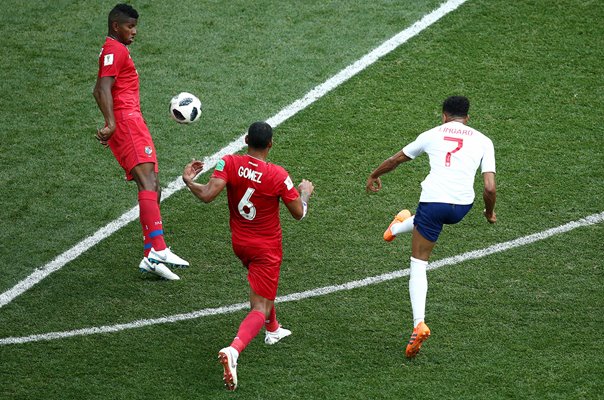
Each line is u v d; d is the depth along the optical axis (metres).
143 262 30.52
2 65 44.06
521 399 24.81
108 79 29.83
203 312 29.14
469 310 28.70
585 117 39.25
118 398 25.22
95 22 47.47
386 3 48.09
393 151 37.59
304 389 25.44
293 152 37.66
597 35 44.69
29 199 35.28
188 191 35.66
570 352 26.61
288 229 33.25
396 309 28.98
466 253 31.58
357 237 32.75
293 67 43.34
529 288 29.66
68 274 31.20
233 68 43.41
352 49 44.50
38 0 49.59
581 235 32.28
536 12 46.50
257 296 25.89
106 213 34.59
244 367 26.44
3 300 29.84
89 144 38.69
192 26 46.72
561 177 35.59
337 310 29.00
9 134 39.22
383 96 41.16
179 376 26.17
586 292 29.39
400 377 25.84
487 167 26.70
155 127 39.56
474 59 43.38
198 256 32.03
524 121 39.12
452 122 27.62
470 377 25.73
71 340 27.83
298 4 48.34
